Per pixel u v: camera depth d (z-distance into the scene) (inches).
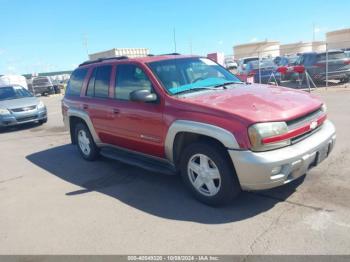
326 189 171.0
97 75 239.6
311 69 620.1
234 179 155.0
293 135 148.9
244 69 852.0
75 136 279.6
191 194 179.6
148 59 205.2
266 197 169.2
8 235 159.6
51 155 304.3
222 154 155.4
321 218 144.6
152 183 207.3
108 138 231.0
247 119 143.5
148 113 185.8
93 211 175.5
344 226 136.9
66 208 182.7
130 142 208.5
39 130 454.6
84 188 210.4
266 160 140.6
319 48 2050.9
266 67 732.0
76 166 259.6
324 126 172.4
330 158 213.9
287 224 142.8
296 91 186.1
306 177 187.0
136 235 147.5
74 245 144.6
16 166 279.4
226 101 161.5
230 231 142.6
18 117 463.5
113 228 155.6
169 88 182.5
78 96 258.4
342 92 533.6
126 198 188.1
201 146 161.2
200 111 159.3
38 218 174.2
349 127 291.3
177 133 170.6
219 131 149.5
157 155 191.5
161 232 147.8
